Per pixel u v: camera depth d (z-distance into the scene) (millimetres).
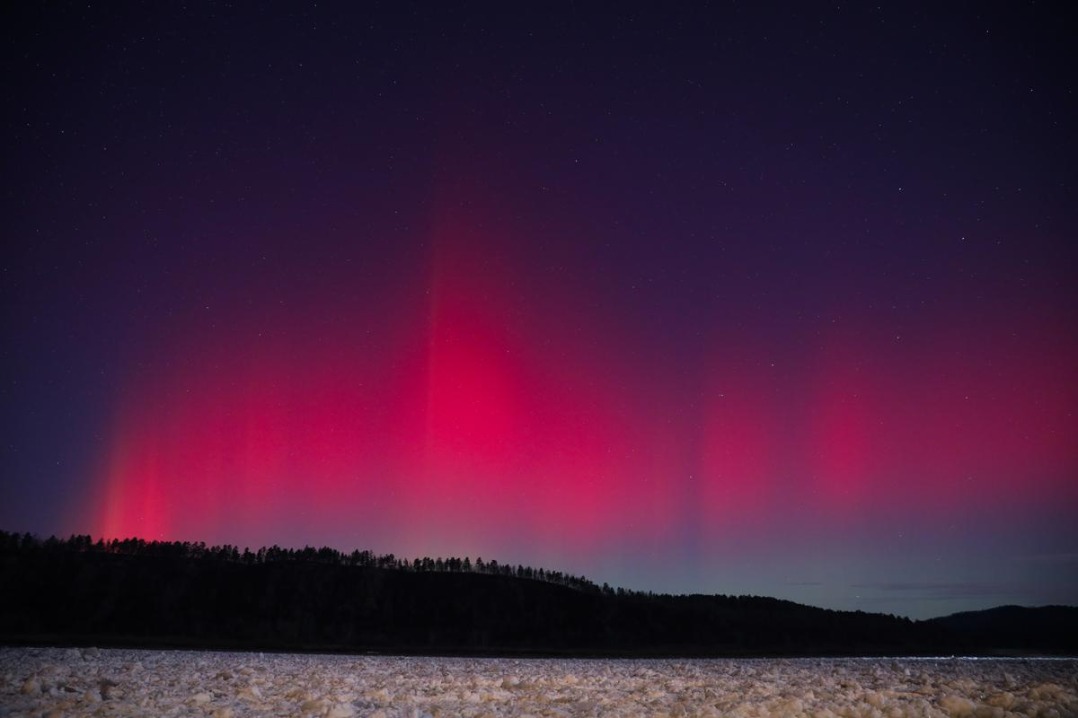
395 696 14461
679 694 15695
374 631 78188
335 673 20438
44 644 43875
